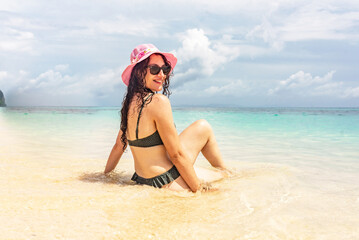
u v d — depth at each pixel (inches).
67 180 110.5
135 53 107.8
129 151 220.4
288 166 153.8
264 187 107.1
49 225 64.6
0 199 81.4
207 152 124.9
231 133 367.6
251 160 176.6
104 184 105.2
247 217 75.6
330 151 215.9
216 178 118.7
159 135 100.0
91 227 64.9
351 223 72.9
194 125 117.0
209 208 82.0
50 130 372.5
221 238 62.2
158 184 100.6
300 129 437.4
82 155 187.0
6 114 938.1
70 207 77.6
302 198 94.1
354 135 341.1
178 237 62.1
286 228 68.9
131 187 100.3
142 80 103.5
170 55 108.3
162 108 96.7
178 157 98.3
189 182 99.9
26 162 150.7
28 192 90.0
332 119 794.2
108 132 353.1
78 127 431.8
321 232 67.0
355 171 141.3
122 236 61.6
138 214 75.0
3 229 60.9
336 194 99.6
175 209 80.3
